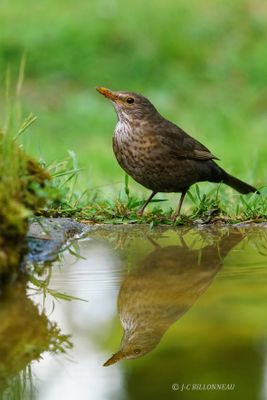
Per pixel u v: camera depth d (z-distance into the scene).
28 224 8.48
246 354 5.71
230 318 6.46
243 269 8.12
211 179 11.95
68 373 5.63
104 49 31.81
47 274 8.01
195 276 7.84
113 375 5.54
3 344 6.13
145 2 35.44
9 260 7.55
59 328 6.46
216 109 28.16
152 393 5.26
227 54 31.86
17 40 31.58
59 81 30.30
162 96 29.48
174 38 32.53
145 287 7.51
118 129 11.36
